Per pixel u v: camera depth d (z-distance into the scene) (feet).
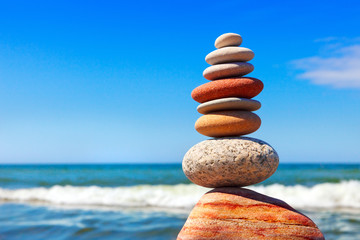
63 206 4.54
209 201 1.88
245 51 1.97
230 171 1.84
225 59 1.99
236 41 2.02
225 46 2.03
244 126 1.92
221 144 1.88
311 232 1.81
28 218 3.74
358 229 3.17
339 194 4.76
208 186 1.97
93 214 3.94
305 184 7.27
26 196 5.24
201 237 1.81
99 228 3.25
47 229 3.24
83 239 2.95
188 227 1.86
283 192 4.99
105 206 4.48
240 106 1.93
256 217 1.82
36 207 4.49
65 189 5.57
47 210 4.25
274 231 1.80
